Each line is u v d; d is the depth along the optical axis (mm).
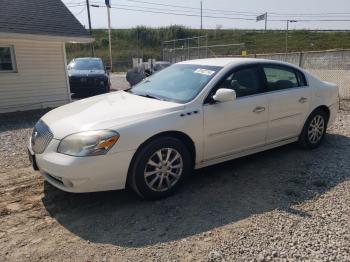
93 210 3670
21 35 10219
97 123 3559
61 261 2836
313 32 50688
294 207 3693
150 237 3156
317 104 5410
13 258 2883
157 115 3779
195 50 26094
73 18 12297
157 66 19594
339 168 4797
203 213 3582
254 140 4660
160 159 3771
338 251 2914
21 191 4164
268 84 4801
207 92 4164
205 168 4812
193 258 2838
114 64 40969
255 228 3277
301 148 5582
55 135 3588
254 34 51969
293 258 2826
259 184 4293
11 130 7871
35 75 11500
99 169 3410
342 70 18531
